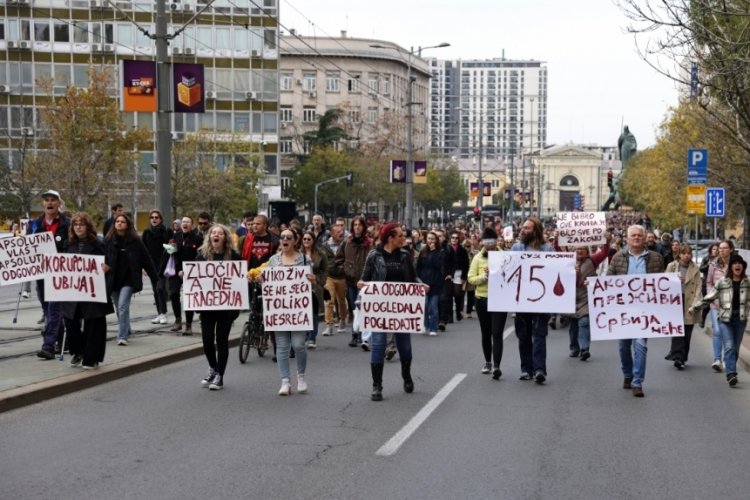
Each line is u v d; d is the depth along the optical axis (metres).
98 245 12.73
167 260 17.09
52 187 50.22
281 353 11.82
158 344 15.39
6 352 14.04
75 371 12.34
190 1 67.44
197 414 10.39
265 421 10.03
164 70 20.72
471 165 182.88
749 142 20.59
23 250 13.58
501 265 13.09
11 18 64.88
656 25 16.97
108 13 65.88
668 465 8.37
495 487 7.49
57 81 65.44
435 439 9.25
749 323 22.58
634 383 12.20
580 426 10.05
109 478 7.62
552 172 176.75
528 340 13.40
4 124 64.56
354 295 18.59
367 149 92.06
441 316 21.59
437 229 22.45
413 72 130.12
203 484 7.46
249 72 69.56
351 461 8.29
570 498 7.24
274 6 69.69
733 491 7.53
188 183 57.72
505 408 11.03
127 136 51.22
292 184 92.06
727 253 13.34
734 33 17.14
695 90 27.00
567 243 16.47
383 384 12.75
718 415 10.89
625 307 12.29
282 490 7.31
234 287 11.96
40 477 7.63
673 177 50.03
